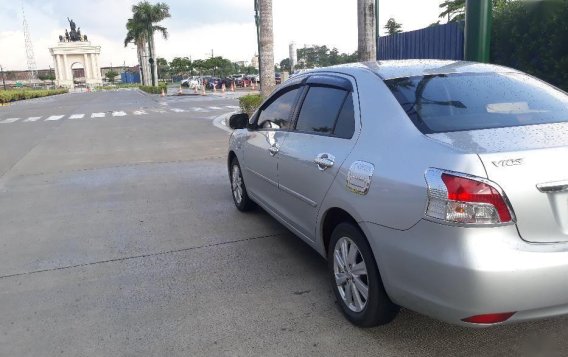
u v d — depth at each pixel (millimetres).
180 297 3971
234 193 6410
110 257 4883
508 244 2445
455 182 2486
